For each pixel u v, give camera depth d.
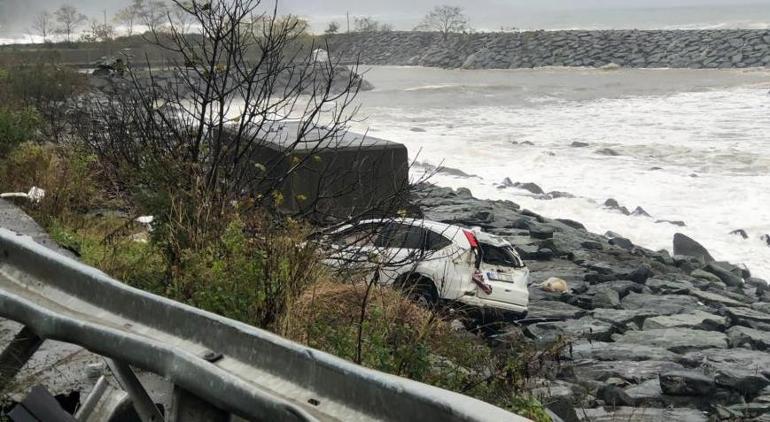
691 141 41.34
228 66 9.30
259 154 15.51
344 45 97.62
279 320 6.27
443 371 6.86
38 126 16.91
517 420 2.44
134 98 12.12
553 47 108.62
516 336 10.26
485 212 26.22
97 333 3.53
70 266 4.25
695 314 17.31
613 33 107.75
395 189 13.02
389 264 9.65
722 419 11.16
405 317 7.89
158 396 4.63
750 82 74.12
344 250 9.73
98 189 11.63
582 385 11.49
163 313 3.70
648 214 28.50
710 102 57.84
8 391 4.19
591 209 29.11
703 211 28.86
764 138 41.34
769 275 23.52
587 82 80.19
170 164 8.39
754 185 31.42
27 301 3.96
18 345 4.08
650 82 77.81
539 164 37.06
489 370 7.30
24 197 10.61
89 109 16.94
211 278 6.45
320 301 7.12
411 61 120.31
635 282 20.61
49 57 63.72
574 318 16.64
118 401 3.67
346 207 13.45
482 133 46.16
